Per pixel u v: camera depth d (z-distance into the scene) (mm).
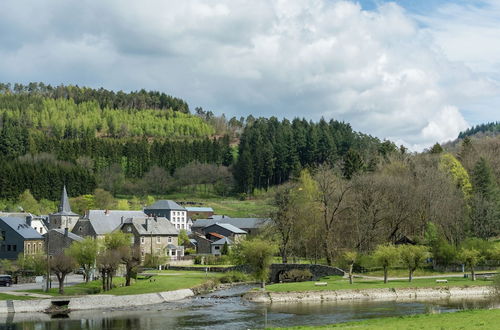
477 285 100812
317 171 157375
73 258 94250
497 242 135875
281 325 68562
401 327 49375
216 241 188875
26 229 149000
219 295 100000
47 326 69750
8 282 100750
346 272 122625
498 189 155250
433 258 125750
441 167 160250
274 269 123000
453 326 48156
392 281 107562
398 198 135000
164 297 93438
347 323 57094
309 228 129625
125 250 100500
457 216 136125
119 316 77625
